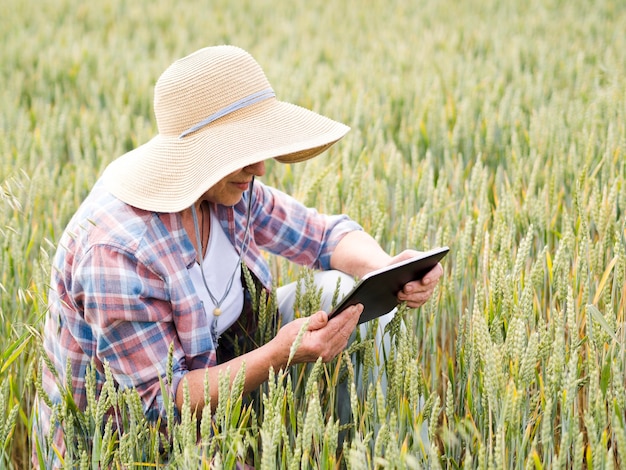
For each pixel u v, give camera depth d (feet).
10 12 30.78
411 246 9.04
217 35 27.53
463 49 25.07
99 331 6.46
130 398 6.04
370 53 23.82
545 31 27.40
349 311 6.51
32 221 10.56
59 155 15.17
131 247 6.41
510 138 14.37
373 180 11.76
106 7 32.78
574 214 9.52
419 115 16.01
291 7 33.50
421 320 8.18
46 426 7.12
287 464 5.79
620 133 13.34
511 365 6.23
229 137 6.45
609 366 6.56
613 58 19.43
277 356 6.51
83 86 20.04
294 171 12.77
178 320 6.71
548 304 8.95
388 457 5.29
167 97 6.56
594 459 5.41
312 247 8.29
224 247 7.29
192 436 5.65
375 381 7.33
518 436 5.84
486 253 7.98
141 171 6.57
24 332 7.84
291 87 18.53
